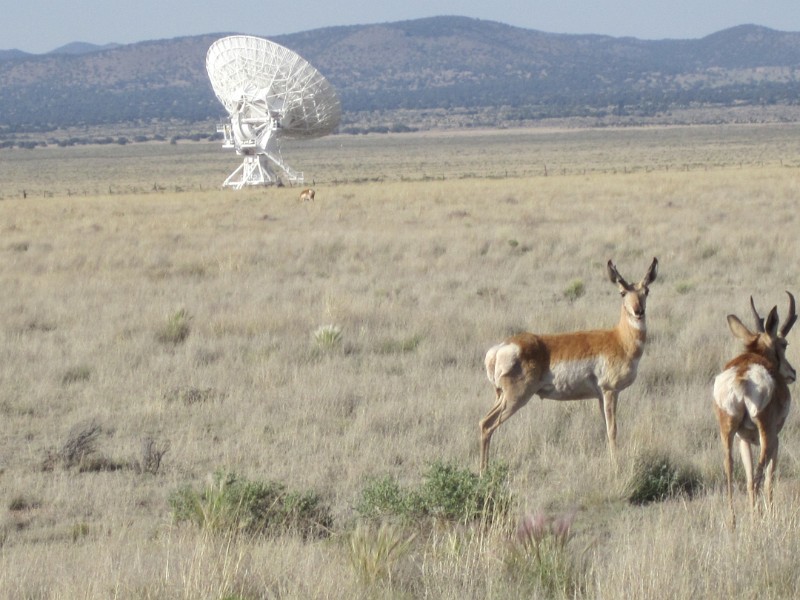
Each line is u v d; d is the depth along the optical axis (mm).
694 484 27922
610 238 83562
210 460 31125
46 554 22906
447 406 35250
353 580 19453
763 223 93000
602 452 30250
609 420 28875
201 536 22844
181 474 29891
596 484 26969
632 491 26734
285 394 38281
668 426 32000
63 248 89812
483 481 24750
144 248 87875
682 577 18609
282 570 20094
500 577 19469
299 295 60938
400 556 20844
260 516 24922
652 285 62812
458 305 55375
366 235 91312
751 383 21906
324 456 31047
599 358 28531
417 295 59688
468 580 19344
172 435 34000
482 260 74562
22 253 85688
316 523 24562
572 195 136750
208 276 71562
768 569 19250
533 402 35000
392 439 32344
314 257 79250
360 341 46781
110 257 80812
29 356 45688
